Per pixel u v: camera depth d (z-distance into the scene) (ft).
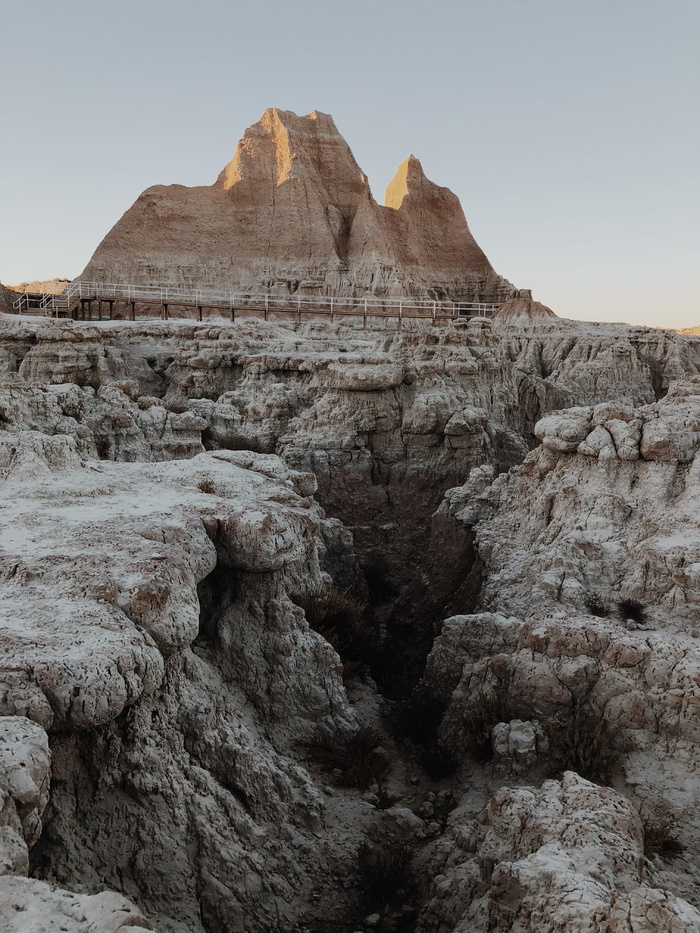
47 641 29.04
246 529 41.70
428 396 93.81
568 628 42.16
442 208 300.40
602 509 55.47
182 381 118.62
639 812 35.70
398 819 39.11
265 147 276.41
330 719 42.93
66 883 29.07
